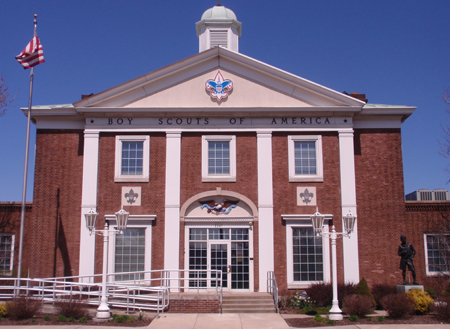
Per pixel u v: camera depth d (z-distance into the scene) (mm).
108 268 24172
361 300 19078
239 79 25969
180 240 24438
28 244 25875
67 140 25734
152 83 25828
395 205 25234
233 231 24828
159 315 19281
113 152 25281
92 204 24688
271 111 25375
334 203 24906
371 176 25516
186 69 26000
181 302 20547
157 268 24203
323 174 25141
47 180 25281
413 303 18625
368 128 26062
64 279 22922
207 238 24750
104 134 25453
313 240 24578
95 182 24875
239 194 24891
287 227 24562
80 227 24688
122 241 24562
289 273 24078
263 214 24641
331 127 25484
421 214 25562
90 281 23922
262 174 25047
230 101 25719
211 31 30875
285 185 25031
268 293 23266
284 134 25516
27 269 25438
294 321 18406
